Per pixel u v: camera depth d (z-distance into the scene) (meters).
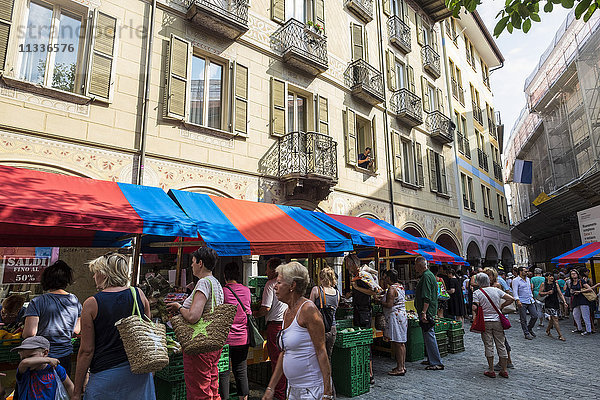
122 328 2.69
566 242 31.22
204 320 3.42
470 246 19.59
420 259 6.96
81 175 7.01
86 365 2.64
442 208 16.91
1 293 6.56
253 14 10.37
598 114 17.27
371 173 13.01
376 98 13.24
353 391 5.25
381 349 7.86
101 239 6.25
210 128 8.84
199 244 6.05
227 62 9.70
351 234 6.98
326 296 4.66
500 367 6.20
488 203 22.83
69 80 7.37
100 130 7.37
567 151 22.17
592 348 8.54
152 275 6.38
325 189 10.48
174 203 5.78
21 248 6.81
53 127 6.82
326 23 12.50
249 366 6.28
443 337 7.85
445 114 18.98
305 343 2.68
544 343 9.22
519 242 44.06
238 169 9.27
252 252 5.32
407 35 16.20
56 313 3.47
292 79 11.07
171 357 4.09
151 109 8.12
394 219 13.60
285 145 10.21
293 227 6.54
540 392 5.39
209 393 3.55
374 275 6.20
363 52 13.71
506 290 11.30
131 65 8.02
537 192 31.98
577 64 18.44
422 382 5.89
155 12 8.53
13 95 6.47
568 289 14.48
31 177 4.84
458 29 22.64
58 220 3.98
